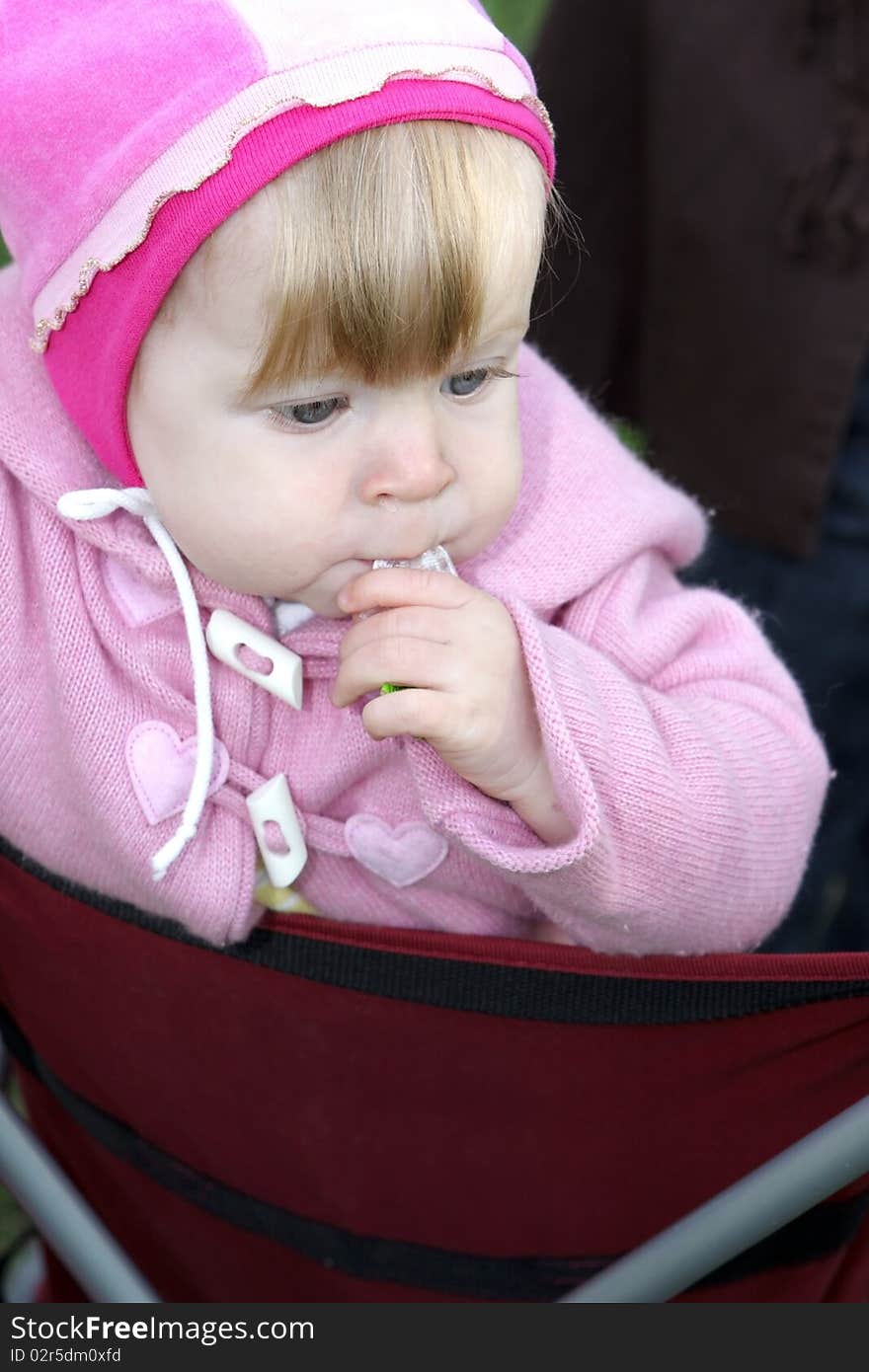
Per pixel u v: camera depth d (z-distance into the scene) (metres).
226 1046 1.35
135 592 1.33
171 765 1.31
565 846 1.22
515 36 4.71
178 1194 1.50
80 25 1.14
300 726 1.38
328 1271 1.49
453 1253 1.45
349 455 1.11
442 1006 1.24
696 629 1.48
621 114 2.17
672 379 2.23
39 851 1.39
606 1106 1.29
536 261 1.13
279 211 1.04
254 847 1.33
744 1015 1.20
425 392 1.10
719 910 1.34
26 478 1.32
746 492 2.21
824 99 1.98
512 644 1.24
